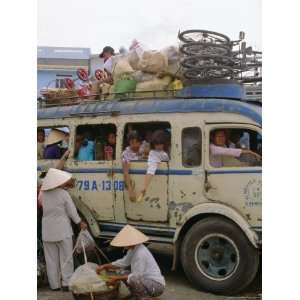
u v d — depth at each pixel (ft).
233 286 15.72
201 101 16.74
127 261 15.92
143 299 14.97
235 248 15.74
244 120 16.19
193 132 16.69
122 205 17.74
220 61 17.08
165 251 20.33
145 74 17.61
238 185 16.01
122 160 17.60
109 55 17.84
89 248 17.30
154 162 16.92
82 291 15.38
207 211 16.22
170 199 16.87
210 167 16.38
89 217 18.25
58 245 17.07
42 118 19.20
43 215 17.07
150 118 17.28
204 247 16.30
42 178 19.02
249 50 17.03
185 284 16.94
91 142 18.70
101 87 18.11
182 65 17.16
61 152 19.17
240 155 16.24
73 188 18.58
